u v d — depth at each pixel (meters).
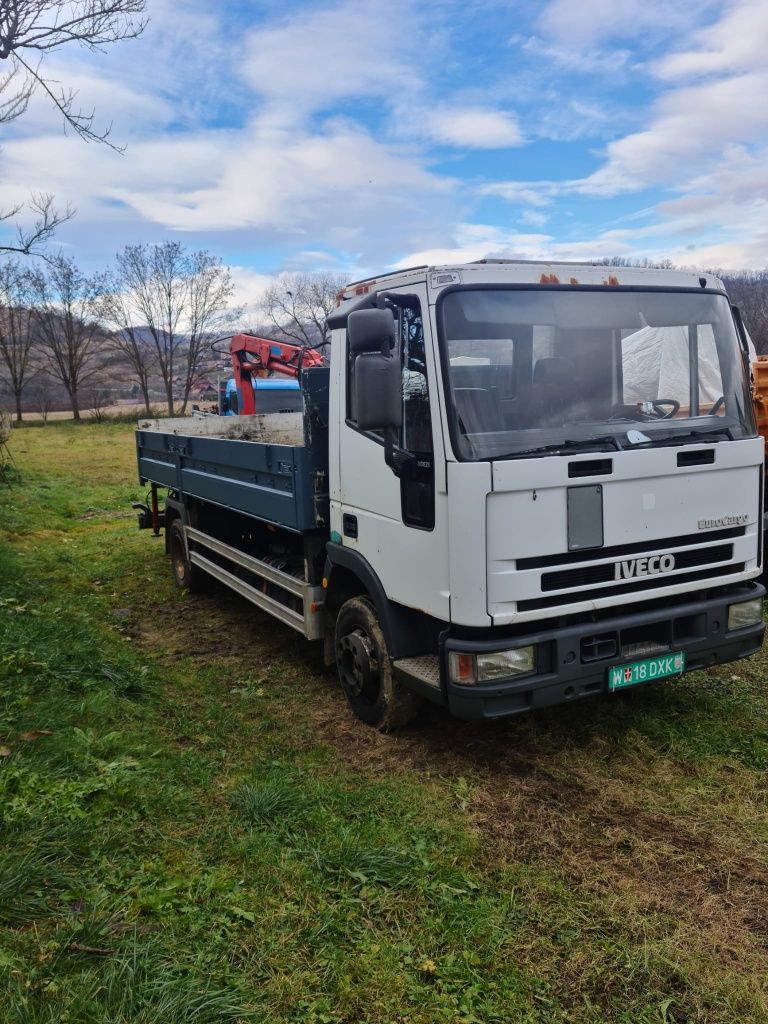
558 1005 2.59
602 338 3.98
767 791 3.92
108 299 45.38
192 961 2.62
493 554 3.56
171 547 8.66
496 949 2.83
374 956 2.76
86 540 11.43
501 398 3.75
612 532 3.79
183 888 3.01
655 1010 2.57
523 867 3.32
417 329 3.82
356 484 4.53
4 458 19.95
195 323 46.88
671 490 3.95
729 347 4.32
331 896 3.10
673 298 4.22
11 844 3.05
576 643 3.75
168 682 5.61
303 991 2.56
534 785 4.04
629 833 3.58
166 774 3.94
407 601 4.09
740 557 4.25
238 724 4.87
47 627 5.91
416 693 4.53
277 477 5.39
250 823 3.57
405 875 3.23
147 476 9.32
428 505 3.85
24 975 2.40
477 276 3.77
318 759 4.38
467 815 3.75
